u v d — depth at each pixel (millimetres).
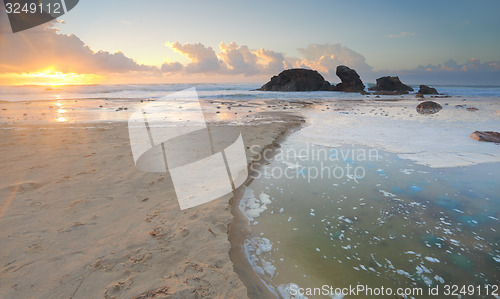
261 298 1806
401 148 5625
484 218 2842
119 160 4438
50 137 6074
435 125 8273
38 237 2281
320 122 8906
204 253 2174
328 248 2361
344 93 27594
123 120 8711
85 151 4938
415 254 2266
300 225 2752
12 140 5730
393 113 11406
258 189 3658
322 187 3711
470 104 15570
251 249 2350
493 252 2281
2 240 2215
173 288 1772
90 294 1710
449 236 2525
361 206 3152
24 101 15891
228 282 1864
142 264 2008
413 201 3260
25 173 3756
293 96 22641
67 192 3170
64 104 14195
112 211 2773
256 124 8148
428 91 27281
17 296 1666
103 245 2215
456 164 4570
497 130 7387
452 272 2047
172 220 2643
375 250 2330
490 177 3967
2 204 2824
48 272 1884
